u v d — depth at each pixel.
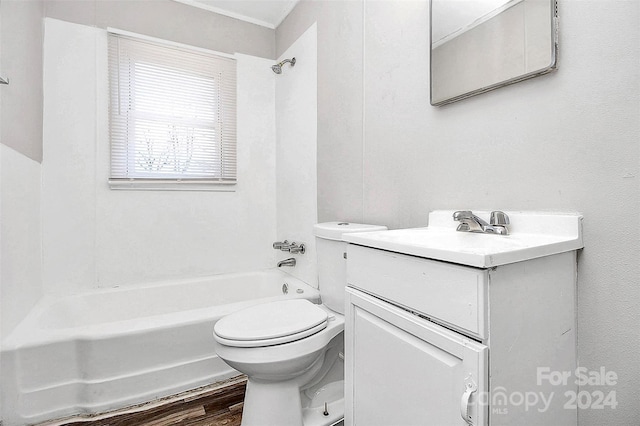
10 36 1.41
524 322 0.67
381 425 0.86
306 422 1.26
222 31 2.42
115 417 1.38
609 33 0.75
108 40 2.04
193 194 2.33
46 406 1.35
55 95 1.90
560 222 0.82
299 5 2.23
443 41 1.14
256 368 1.12
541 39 0.86
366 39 1.58
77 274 1.96
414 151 1.31
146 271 2.17
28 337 1.36
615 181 0.74
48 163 1.87
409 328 0.76
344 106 1.75
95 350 1.42
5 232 1.34
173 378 1.55
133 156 2.12
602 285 0.77
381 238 0.89
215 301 2.27
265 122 2.60
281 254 2.54
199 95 2.34
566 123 0.83
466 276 0.63
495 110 1.00
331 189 1.88
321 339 1.22
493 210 1.01
